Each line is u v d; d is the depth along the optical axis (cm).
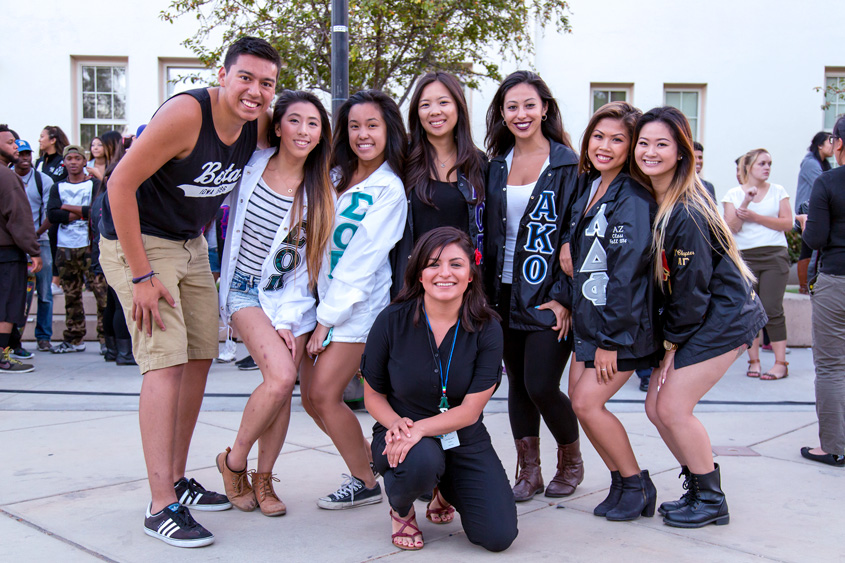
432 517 295
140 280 266
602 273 284
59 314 799
